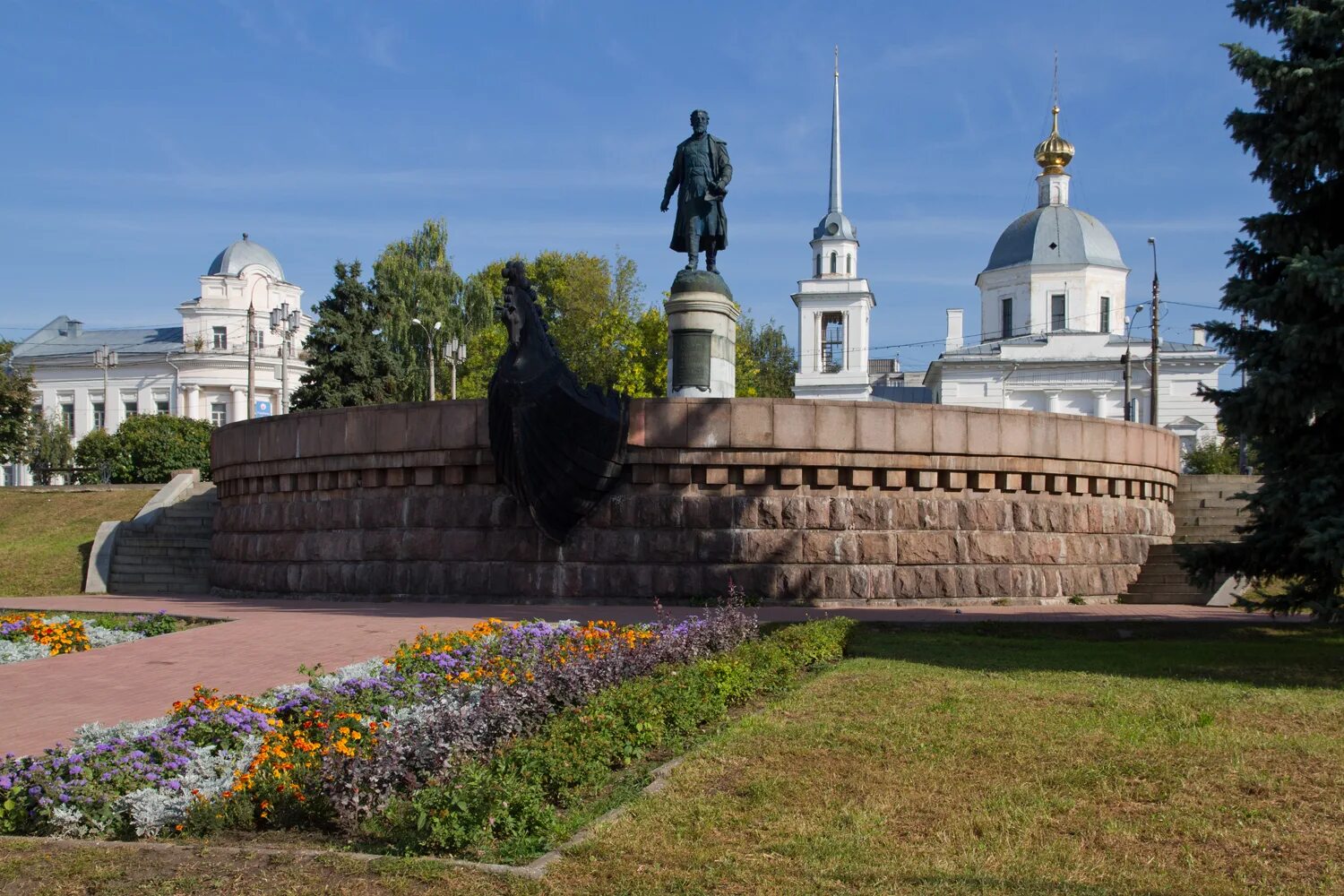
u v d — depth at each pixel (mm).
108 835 6914
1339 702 9977
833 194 81375
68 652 14602
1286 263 13930
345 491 21875
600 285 68875
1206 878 5785
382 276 68562
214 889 5699
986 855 6129
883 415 19781
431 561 20500
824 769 7840
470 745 7648
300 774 7172
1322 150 13539
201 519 30703
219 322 88500
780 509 19500
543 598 19609
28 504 34719
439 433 20422
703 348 22719
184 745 8102
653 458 19438
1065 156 80875
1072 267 77625
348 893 5609
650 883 5699
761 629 14625
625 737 8484
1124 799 7145
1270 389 13398
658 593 19328
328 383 53344
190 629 16234
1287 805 7004
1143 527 22688
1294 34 13992
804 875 5789
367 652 13508
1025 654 13156
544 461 18594
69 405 89375
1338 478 13359
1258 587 15438
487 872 5844
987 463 20297
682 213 23266
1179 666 12195
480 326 71562
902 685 10859
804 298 78875
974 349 75688
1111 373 71812
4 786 7051
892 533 19734
